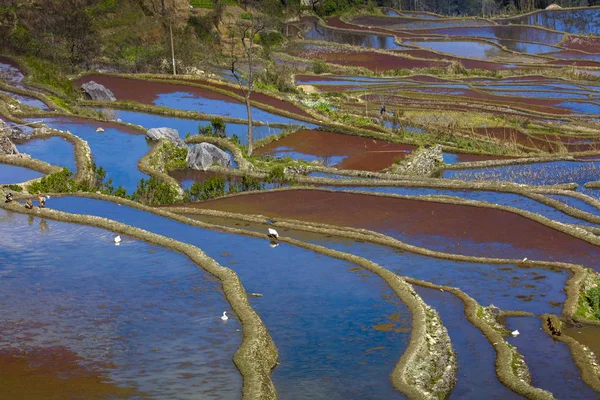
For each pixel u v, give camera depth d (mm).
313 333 23547
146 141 53969
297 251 31203
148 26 104188
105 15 103750
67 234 31750
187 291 25797
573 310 27062
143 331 22547
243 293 25781
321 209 39156
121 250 29891
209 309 24281
